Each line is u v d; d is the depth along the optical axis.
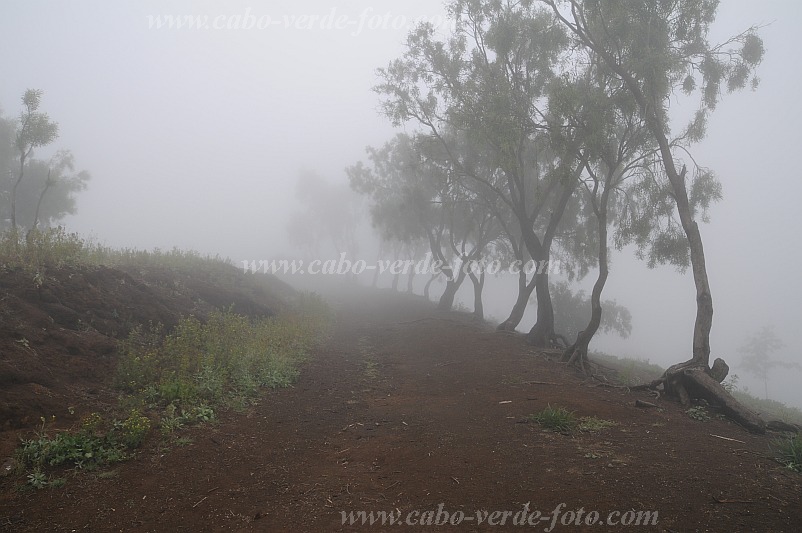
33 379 6.44
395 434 7.62
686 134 13.32
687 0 11.60
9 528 4.07
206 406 7.43
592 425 7.95
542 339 16.48
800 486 5.58
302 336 14.51
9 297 7.82
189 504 4.87
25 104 15.85
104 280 10.34
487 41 15.38
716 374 10.55
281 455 6.54
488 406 9.21
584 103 12.65
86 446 5.42
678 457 6.51
